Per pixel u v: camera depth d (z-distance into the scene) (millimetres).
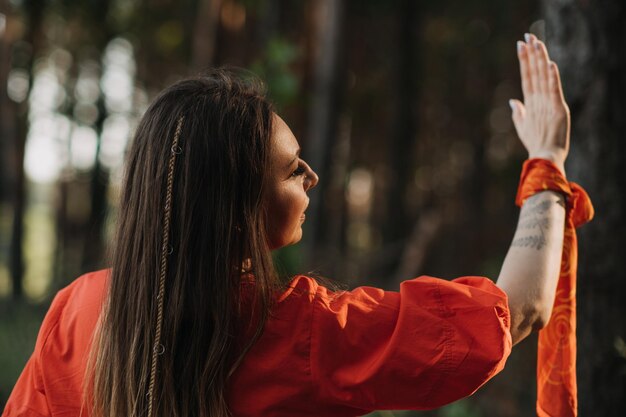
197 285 1004
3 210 12117
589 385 2016
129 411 1027
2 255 12672
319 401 1011
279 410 1010
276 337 1021
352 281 5820
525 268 1127
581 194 1296
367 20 12695
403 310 1021
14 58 9000
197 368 1005
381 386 993
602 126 2002
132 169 1078
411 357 987
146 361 1020
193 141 1021
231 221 1015
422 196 14883
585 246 2023
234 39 7047
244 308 1041
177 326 1005
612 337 1989
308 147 6859
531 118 1319
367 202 16672
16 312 5340
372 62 13289
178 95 1064
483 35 13109
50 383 1108
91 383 1073
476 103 13641
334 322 1019
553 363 1311
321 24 6938
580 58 2020
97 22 9078
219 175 1016
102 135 9914
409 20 11281
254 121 1044
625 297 1996
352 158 15008
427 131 14930
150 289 1024
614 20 1996
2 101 8531
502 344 989
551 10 2086
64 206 12680
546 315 1125
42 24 8977
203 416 998
